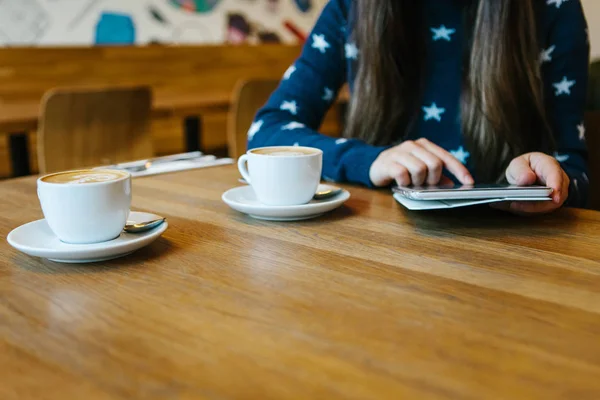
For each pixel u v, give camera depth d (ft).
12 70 10.38
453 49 4.04
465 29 3.92
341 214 2.55
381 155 2.99
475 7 3.83
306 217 2.46
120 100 7.63
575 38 3.80
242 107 8.66
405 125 4.06
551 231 2.28
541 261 1.93
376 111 3.84
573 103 3.78
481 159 3.75
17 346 1.37
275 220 2.44
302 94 4.13
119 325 1.47
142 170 3.49
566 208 2.64
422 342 1.37
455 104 4.08
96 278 1.80
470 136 3.78
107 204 1.97
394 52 3.80
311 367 1.26
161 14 11.99
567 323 1.47
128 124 7.86
